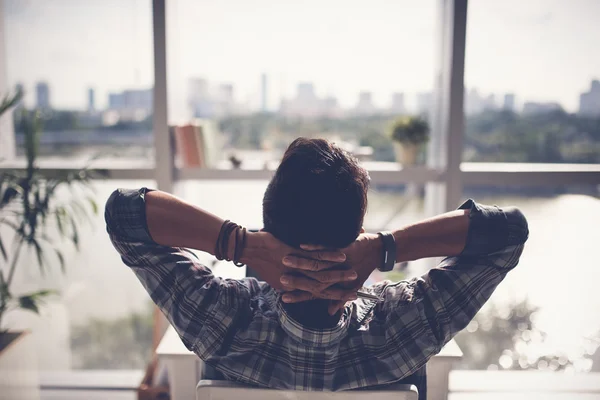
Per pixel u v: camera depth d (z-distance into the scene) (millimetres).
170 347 1302
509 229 892
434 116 2314
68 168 2215
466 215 899
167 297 914
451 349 1294
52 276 2426
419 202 2348
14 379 1949
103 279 2439
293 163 818
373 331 911
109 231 897
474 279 906
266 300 962
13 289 2414
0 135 2316
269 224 846
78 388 2404
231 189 2430
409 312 908
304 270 831
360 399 881
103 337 2490
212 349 904
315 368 882
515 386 2391
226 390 888
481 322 2439
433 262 2281
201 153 2229
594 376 2416
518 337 2438
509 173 2191
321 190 799
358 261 868
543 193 2273
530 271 2371
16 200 2096
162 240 888
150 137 2299
